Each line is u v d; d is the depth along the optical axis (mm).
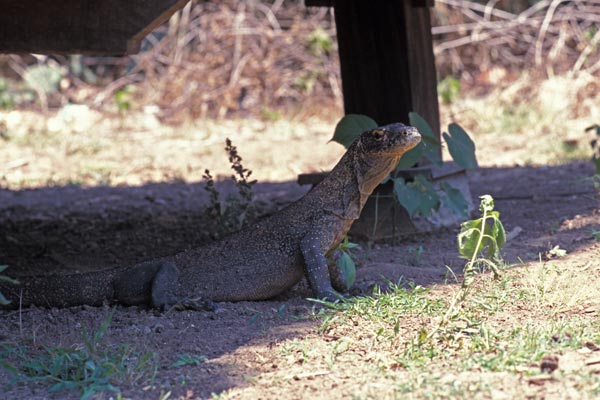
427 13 13500
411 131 9562
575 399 6570
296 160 21359
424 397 6699
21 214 16297
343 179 9938
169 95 28281
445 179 13594
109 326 9031
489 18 30609
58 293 9953
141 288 9836
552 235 12211
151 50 29000
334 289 10281
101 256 12828
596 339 7715
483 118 25328
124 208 16609
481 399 6637
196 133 25203
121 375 7430
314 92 28688
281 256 9898
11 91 30000
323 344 8164
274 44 28531
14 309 10039
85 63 30938
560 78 27594
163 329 8836
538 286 9328
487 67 29969
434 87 13586
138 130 26031
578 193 15258
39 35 9703
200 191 18234
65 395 7230
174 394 7145
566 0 29844
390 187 12656
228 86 27812
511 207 14578
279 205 16000
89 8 9625
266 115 27125
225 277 9875
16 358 8094
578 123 24484
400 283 10148
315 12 29672
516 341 7781
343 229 9992
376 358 7738
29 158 22453
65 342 8430
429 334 8141
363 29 13164
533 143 22188
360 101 13383
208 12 29047
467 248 9117
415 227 12719
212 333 8680
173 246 13289
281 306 9609
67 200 17734
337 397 6902
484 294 9312
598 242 11406
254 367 7703
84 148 23484
